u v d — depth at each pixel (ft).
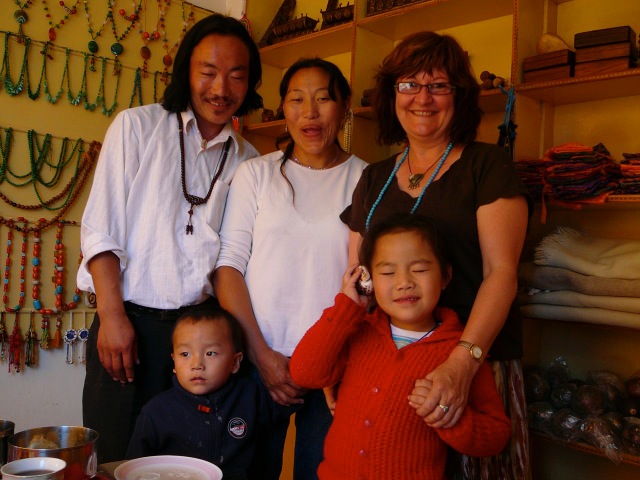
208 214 5.98
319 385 4.51
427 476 4.15
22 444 3.45
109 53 9.93
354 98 9.34
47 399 9.37
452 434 3.91
